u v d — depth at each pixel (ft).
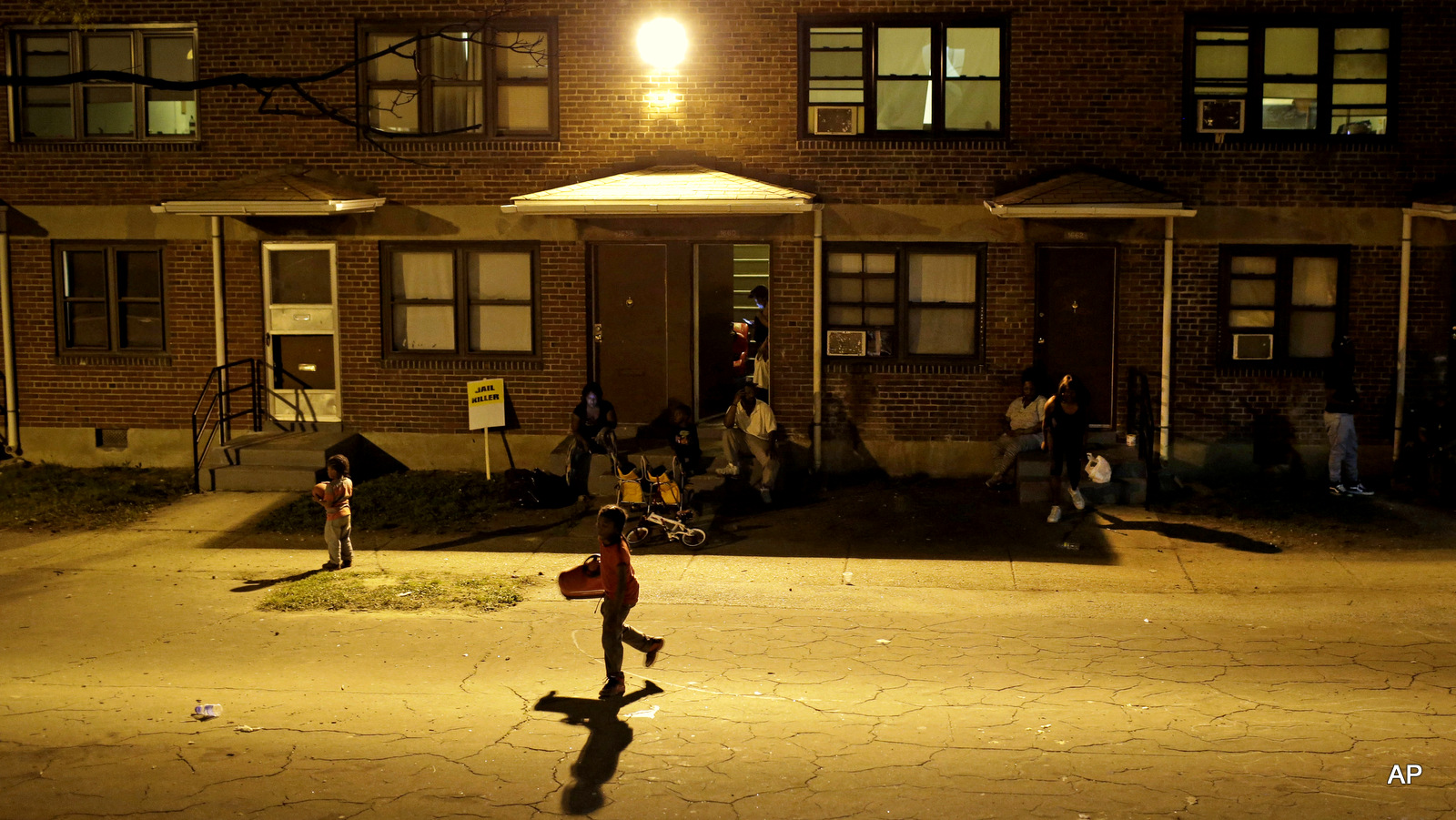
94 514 47.16
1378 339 51.49
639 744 25.48
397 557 41.93
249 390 54.65
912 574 39.75
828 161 51.96
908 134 51.88
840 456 53.11
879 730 26.18
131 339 55.21
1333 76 51.03
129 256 54.80
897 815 22.04
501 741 25.73
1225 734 25.70
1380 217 50.98
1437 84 50.60
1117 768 23.99
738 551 42.73
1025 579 39.17
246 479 50.62
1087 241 51.34
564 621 34.78
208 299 54.34
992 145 51.44
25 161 54.34
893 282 52.65
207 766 24.43
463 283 53.67
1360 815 21.88
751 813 22.24
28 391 55.52
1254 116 51.13
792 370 52.80
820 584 38.70
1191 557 41.32
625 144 52.54
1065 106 51.13
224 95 53.31
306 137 53.31
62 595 37.27
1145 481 48.06
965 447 52.60
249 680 29.76
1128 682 29.25
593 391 51.96
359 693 28.81
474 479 52.29
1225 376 51.80
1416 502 47.91
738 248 60.85
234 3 52.90
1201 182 51.13
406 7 52.44
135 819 22.08
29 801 22.80
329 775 23.98
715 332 54.13
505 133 53.11
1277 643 32.30
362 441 54.49
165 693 28.78
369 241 53.57
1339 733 25.73
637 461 49.80
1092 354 52.26
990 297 51.93
